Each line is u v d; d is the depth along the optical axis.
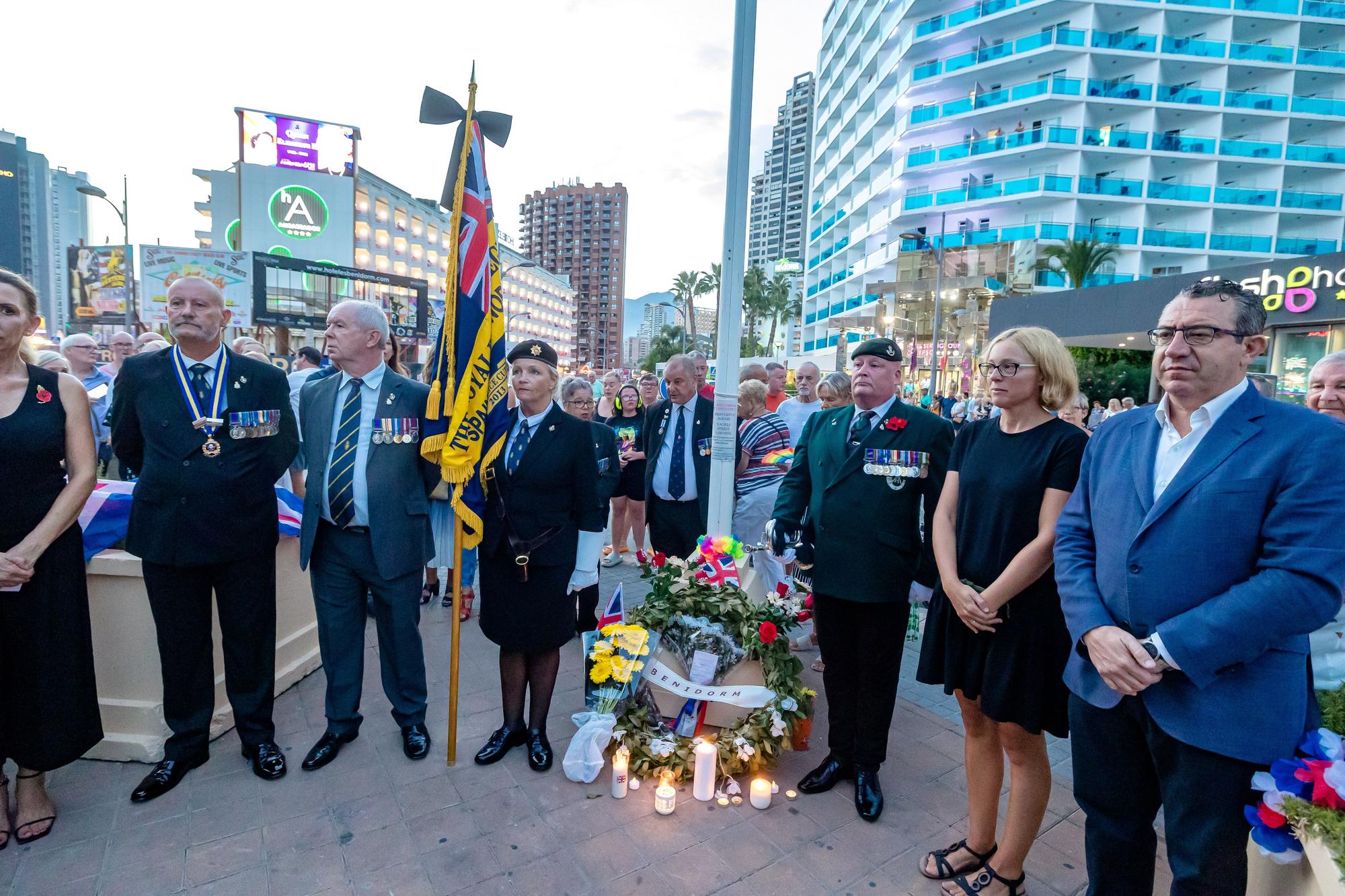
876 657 2.83
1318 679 2.51
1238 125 41.41
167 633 2.82
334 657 3.14
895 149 46.44
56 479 2.55
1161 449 1.75
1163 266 41.56
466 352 2.92
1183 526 1.60
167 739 3.04
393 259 74.31
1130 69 40.94
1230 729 1.54
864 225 51.97
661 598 3.35
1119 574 1.72
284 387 3.02
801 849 2.58
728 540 3.64
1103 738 1.83
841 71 57.47
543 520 3.01
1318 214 40.28
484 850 2.51
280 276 48.41
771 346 73.44
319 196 62.91
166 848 2.47
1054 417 2.24
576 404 4.64
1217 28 40.38
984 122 42.50
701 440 4.97
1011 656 2.15
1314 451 1.47
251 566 2.91
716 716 3.21
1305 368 15.66
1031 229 40.09
